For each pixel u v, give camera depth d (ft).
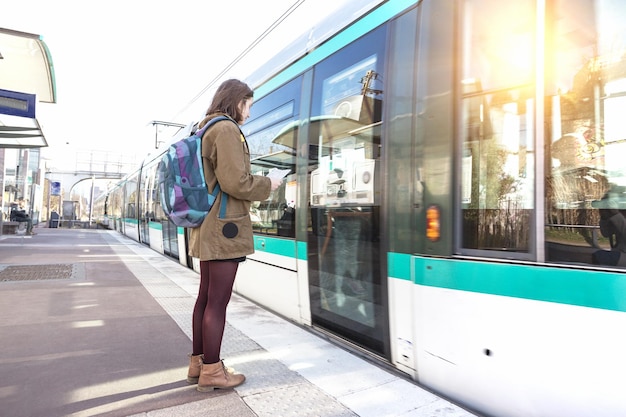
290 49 15.05
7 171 74.64
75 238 53.83
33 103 31.55
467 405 7.97
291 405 8.01
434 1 9.00
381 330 10.09
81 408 7.78
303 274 13.28
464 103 8.30
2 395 8.28
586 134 6.79
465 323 7.96
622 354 6.09
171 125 45.80
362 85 11.01
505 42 7.74
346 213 11.37
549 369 6.79
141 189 49.29
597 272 6.33
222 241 7.98
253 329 12.96
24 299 16.52
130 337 12.05
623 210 6.37
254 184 8.00
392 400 8.21
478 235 8.01
